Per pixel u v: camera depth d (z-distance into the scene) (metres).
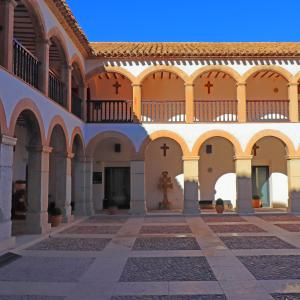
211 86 20.94
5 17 9.66
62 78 15.46
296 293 6.22
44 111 12.42
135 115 18.56
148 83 20.92
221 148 21.08
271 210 19.55
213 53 18.20
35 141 12.11
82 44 17.05
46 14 12.62
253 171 21.33
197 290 6.45
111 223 15.68
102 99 20.92
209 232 12.98
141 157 18.39
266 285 6.67
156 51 18.41
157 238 11.84
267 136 18.36
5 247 9.45
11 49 9.85
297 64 18.59
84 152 18.36
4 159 9.48
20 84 10.41
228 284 6.77
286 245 10.41
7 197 9.63
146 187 20.95
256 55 18.33
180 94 20.84
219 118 20.70
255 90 20.98
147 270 7.85
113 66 18.62
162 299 6.04
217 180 20.94
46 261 8.72
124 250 9.97
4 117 9.39
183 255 9.27
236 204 18.56
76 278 7.28
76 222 15.58
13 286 6.77
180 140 18.38
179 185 20.94
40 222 12.19
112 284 6.87
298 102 19.72
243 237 11.84
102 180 21.11
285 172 21.03
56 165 15.18
